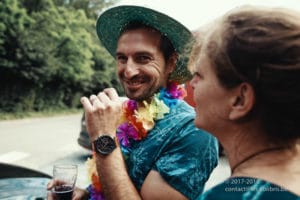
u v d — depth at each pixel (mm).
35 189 2205
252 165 736
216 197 680
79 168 6590
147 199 1409
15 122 15875
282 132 725
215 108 793
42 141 9961
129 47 1584
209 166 1459
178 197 1379
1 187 2217
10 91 18344
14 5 17266
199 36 887
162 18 1551
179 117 1515
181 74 1658
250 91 719
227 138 802
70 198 1659
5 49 17688
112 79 25422
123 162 1427
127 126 1574
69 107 22672
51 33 18766
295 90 676
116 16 1702
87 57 20766
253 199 651
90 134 1431
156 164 1439
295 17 703
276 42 678
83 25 21391
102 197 1607
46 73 19016
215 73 779
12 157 7859
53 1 20750
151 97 1607
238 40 714
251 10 740
